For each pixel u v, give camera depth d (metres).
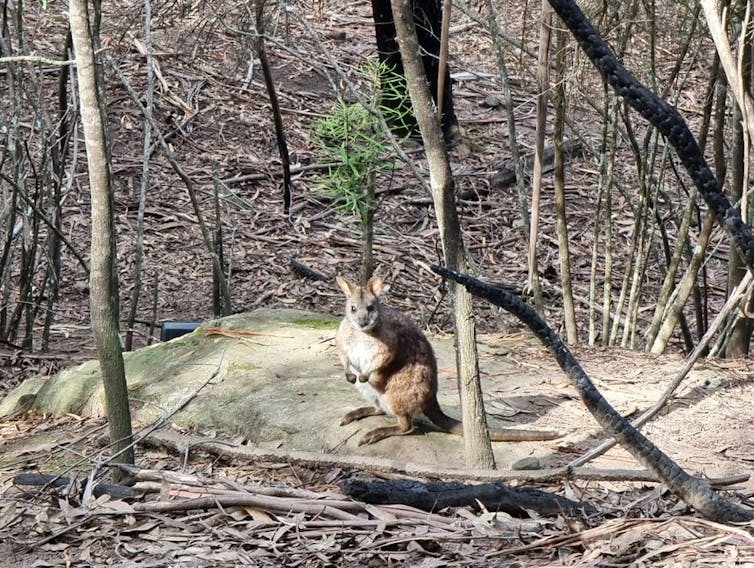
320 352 4.14
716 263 7.10
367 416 3.55
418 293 6.72
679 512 2.82
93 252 3.01
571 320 4.75
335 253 7.17
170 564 2.68
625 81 1.77
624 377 4.05
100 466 3.09
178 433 3.68
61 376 4.26
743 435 3.58
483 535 2.72
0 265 5.32
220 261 5.34
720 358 4.50
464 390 3.19
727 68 1.94
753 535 2.37
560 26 4.27
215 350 4.19
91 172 2.94
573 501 2.92
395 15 2.96
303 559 2.68
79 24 2.84
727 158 6.30
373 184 5.16
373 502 2.91
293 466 3.36
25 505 3.05
